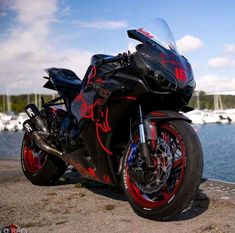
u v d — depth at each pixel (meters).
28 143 5.76
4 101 100.94
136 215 3.92
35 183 5.53
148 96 3.69
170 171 3.54
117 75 3.86
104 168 4.12
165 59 3.67
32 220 3.81
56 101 5.42
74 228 3.56
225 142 24.69
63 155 4.90
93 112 4.13
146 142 3.63
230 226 3.53
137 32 3.88
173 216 3.79
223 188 5.12
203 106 76.75
